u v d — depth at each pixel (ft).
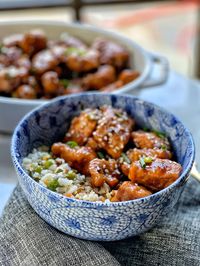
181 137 1.05
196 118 1.47
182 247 1.00
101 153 1.07
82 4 2.38
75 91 1.57
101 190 0.96
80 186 0.97
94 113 1.12
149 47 3.06
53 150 1.06
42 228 0.97
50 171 1.00
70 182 0.95
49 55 1.65
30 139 1.10
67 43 1.77
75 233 0.93
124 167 1.00
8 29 1.85
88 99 1.16
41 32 1.75
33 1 2.30
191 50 3.00
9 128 1.38
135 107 1.14
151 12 3.25
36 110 1.10
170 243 1.01
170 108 1.53
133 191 0.90
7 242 0.96
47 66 1.59
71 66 1.64
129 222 0.89
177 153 1.07
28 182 0.90
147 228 0.94
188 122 1.44
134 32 3.15
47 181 0.95
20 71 1.54
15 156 0.96
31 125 1.09
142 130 1.15
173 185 0.88
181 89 1.64
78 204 0.85
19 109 1.32
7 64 1.65
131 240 1.02
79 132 1.11
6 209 1.04
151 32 3.18
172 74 1.73
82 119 1.11
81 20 2.45
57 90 1.54
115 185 0.98
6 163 1.28
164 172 0.93
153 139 1.07
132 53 1.75
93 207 0.84
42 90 1.57
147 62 1.62
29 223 0.98
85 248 0.93
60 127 1.17
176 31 3.21
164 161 0.97
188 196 1.14
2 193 1.17
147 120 1.14
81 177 1.00
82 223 0.89
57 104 1.13
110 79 1.64
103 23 3.04
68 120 1.17
